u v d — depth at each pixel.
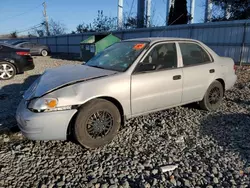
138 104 3.50
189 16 24.14
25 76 8.61
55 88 3.00
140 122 4.09
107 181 2.51
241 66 10.86
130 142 3.39
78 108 3.00
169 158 2.98
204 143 3.40
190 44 4.28
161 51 3.83
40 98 2.89
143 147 3.26
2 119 4.21
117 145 3.30
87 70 3.57
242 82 7.66
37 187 2.41
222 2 19.62
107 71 3.46
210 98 4.63
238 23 11.20
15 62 8.14
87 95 3.02
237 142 3.42
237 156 3.03
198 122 4.16
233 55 11.66
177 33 14.15
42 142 3.33
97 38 15.37
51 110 2.85
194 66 4.20
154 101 3.67
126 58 3.67
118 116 3.32
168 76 3.76
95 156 3.01
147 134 3.66
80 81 3.13
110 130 3.27
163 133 3.70
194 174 2.65
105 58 4.02
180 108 4.84
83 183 2.47
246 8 18.23
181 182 2.52
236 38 11.41
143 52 3.62
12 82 7.52
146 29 16.02
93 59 4.26
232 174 2.65
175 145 3.33
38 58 18.58
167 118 4.30
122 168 2.75
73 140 3.36
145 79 3.50
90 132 3.11
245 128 3.93
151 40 3.90
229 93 6.27
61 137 2.97
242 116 4.49
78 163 2.85
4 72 8.02
